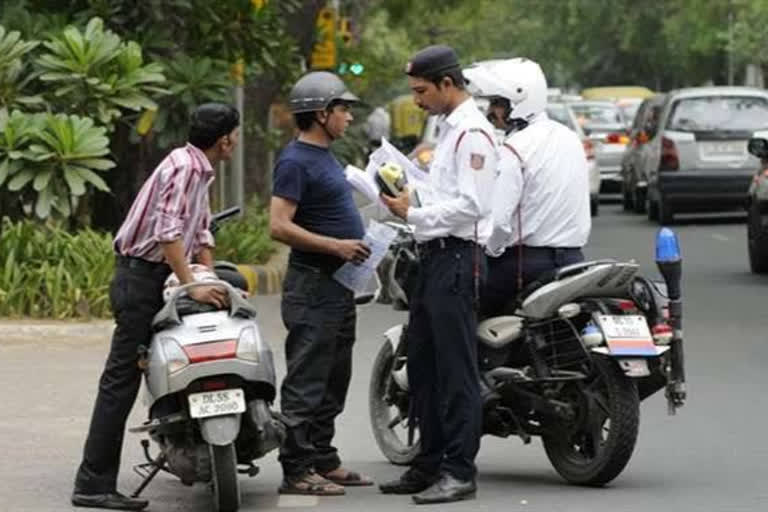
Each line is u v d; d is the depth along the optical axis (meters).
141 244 19.50
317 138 20.55
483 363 21.17
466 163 19.61
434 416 20.55
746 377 29.17
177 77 38.41
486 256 20.56
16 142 34.88
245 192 56.66
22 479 21.42
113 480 19.94
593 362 20.36
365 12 92.31
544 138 21.00
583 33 174.25
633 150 69.62
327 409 21.05
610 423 20.31
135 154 40.44
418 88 19.88
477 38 172.50
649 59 171.00
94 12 39.06
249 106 55.03
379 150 20.64
